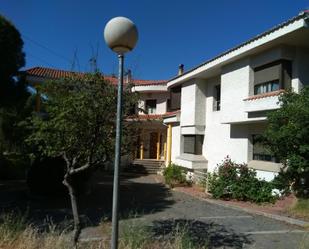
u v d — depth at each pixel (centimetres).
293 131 1112
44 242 668
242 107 1606
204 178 1894
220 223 1072
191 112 2189
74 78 698
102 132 665
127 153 707
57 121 639
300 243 831
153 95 2970
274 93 1370
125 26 494
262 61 1513
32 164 1506
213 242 852
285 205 1293
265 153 1553
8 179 2109
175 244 696
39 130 683
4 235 660
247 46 1512
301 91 1206
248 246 818
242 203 1420
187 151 2253
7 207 1295
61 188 1496
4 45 1772
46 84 717
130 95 703
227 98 1736
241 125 1745
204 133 2148
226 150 1878
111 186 1947
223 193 1534
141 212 1248
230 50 1628
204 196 1619
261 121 1532
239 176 1538
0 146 2227
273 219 1140
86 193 1590
